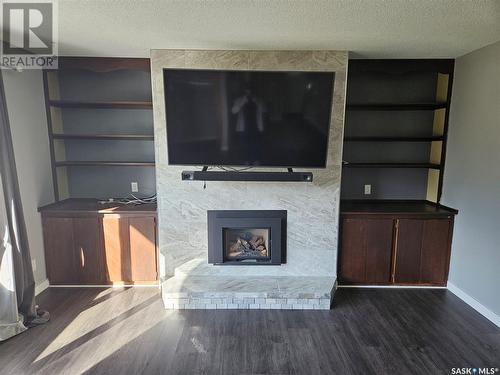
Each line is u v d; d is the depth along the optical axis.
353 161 3.54
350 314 2.78
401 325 2.61
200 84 2.57
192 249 3.12
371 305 2.93
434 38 2.48
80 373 2.04
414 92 3.41
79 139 3.42
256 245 3.27
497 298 2.59
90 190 3.60
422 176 3.57
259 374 2.05
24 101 2.89
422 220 3.13
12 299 2.40
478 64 2.78
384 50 2.81
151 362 2.15
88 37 2.47
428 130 3.48
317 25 2.21
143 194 3.61
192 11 1.97
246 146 2.72
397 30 2.30
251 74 2.54
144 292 3.14
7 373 2.04
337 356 2.23
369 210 3.18
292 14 2.02
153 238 3.16
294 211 3.07
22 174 2.86
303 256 3.15
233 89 2.58
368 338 2.44
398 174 3.57
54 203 3.32
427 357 2.22
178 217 3.07
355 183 3.57
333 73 2.52
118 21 2.14
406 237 3.16
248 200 3.06
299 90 2.57
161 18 2.08
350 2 1.83
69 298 3.00
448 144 3.21
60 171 3.43
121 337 2.43
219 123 2.66
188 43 2.62
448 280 3.23
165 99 2.62
